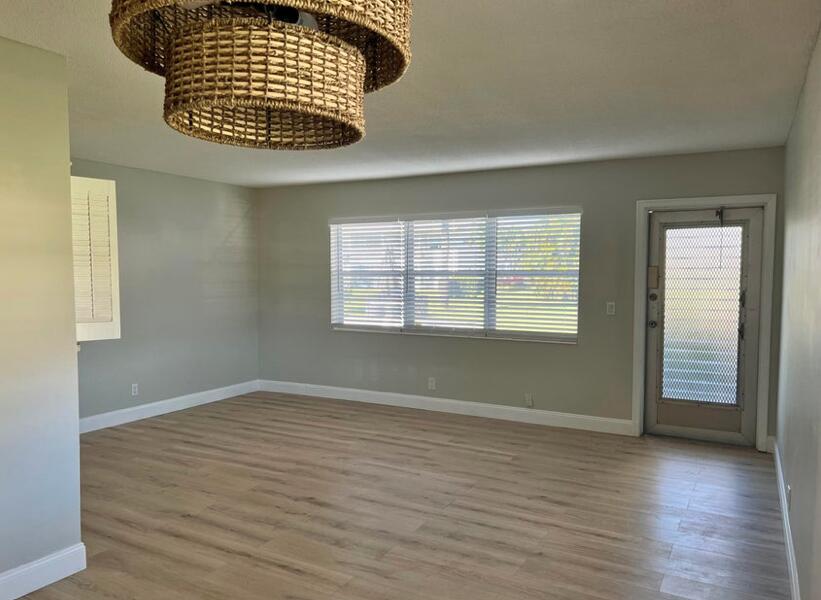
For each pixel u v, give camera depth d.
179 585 2.65
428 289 5.94
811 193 2.49
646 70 2.82
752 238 4.64
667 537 3.10
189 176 5.95
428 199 5.88
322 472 4.11
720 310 4.80
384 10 1.03
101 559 2.88
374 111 3.50
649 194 4.91
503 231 5.55
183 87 1.06
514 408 5.55
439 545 3.02
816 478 2.00
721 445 4.77
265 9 1.14
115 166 5.29
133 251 5.48
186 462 4.33
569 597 2.53
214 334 6.37
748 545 3.01
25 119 2.56
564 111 3.51
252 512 3.43
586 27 2.34
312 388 6.67
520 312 5.51
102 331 3.40
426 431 5.16
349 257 6.38
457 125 3.81
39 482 2.63
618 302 5.07
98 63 2.75
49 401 2.67
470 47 2.53
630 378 5.05
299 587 2.62
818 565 1.87
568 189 5.22
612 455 4.49
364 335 6.32
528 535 3.13
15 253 2.54
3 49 2.48
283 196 6.73
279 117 1.41
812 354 2.30
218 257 6.39
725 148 4.53
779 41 2.46
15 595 2.53
